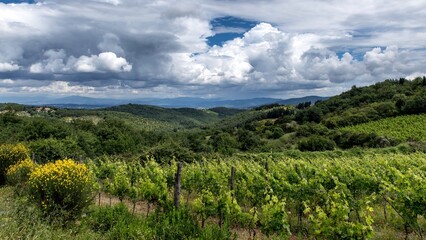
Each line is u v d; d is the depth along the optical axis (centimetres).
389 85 9888
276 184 1038
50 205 800
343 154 3322
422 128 4978
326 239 743
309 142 4881
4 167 1426
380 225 943
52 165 874
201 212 905
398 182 871
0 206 822
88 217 879
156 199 1083
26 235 623
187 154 2698
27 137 3809
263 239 849
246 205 1213
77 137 4119
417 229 834
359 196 1115
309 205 959
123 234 740
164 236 744
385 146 4019
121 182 1191
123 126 6200
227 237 762
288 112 11294
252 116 12975
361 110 7081
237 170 1438
